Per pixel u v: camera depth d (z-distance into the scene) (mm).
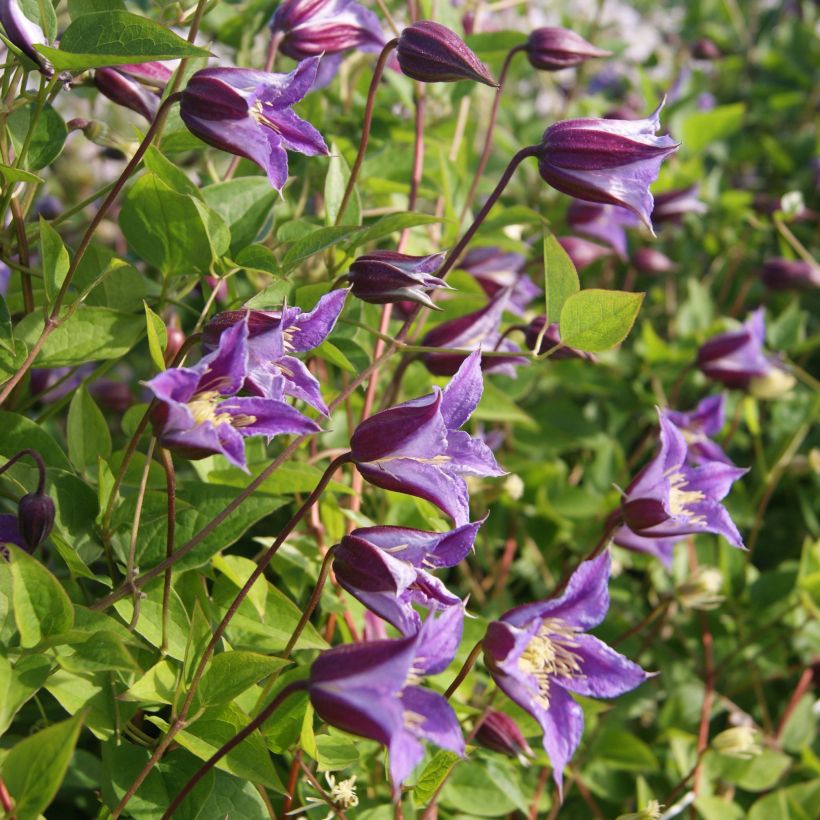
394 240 675
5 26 452
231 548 622
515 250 626
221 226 496
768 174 1167
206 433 399
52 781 372
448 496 435
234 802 458
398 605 419
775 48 1200
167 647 452
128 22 429
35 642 416
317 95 622
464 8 756
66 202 910
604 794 628
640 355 836
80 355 491
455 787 530
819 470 771
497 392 624
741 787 650
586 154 479
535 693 414
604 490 773
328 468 438
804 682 688
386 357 499
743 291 943
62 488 469
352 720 378
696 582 611
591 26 1099
